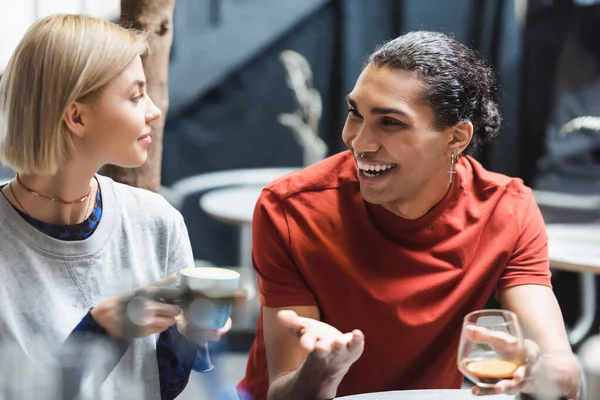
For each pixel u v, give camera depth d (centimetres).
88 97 193
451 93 213
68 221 203
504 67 529
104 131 196
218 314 190
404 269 223
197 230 557
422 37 218
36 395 151
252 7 548
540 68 525
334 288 223
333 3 557
